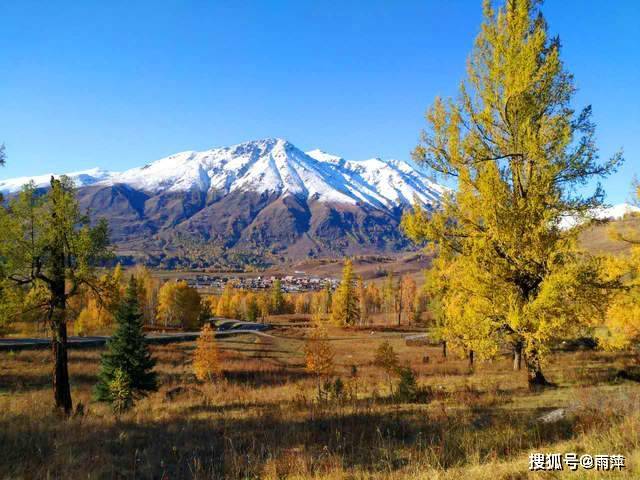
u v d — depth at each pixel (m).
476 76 14.60
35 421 12.58
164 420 13.14
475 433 8.20
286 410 13.10
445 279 15.21
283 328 90.00
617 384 14.83
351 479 6.50
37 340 44.59
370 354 50.38
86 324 58.59
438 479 5.70
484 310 13.78
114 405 19.25
